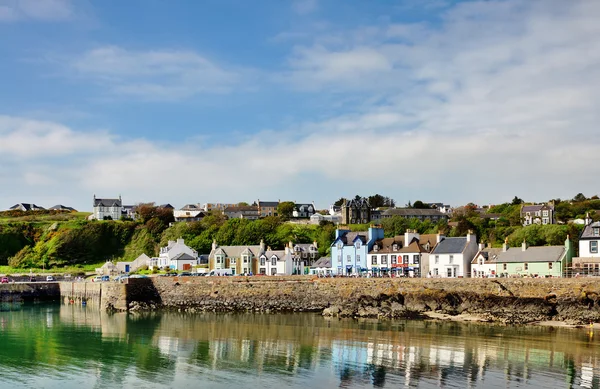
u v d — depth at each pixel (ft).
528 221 644.69
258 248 509.35
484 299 302.25
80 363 208.74
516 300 295.07
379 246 416.05
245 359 211.61
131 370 198.90
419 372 191.62
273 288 353.92
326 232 602.44
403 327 271.69
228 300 358.02
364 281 337.52
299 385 179.83
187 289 366.02
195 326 285.43
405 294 320.91
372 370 194.39
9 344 241.35
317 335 254.27
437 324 279.08
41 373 196.24
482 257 362.12
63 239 636.48
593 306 282.77
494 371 191.21
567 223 606.14
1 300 428.97
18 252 634.84
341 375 189.37
